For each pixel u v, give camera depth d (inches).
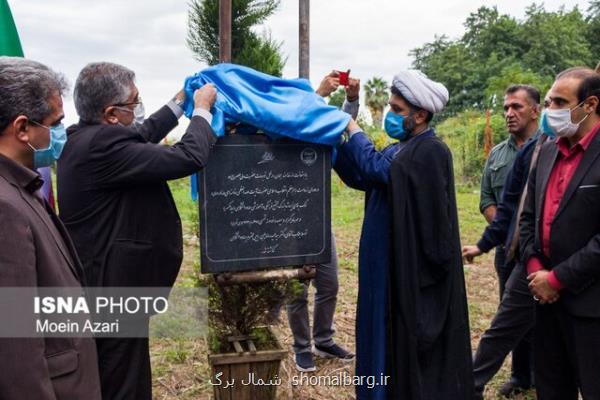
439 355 116.3
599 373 99.7
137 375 101.7
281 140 109.5
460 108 1911.9
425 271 113.0
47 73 72.1
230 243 108.6
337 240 345.4
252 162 108.1
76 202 97.4
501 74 1699.1
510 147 157.4
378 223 117.6
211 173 106.0
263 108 104.8
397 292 111.3
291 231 112.1
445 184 112.4
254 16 191.3
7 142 70.1
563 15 2161.7
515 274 132.3
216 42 187.6
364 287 120.0
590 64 1953.7
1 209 63.0
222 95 106.5
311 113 108.3
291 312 154.9
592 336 99.5
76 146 97.0
